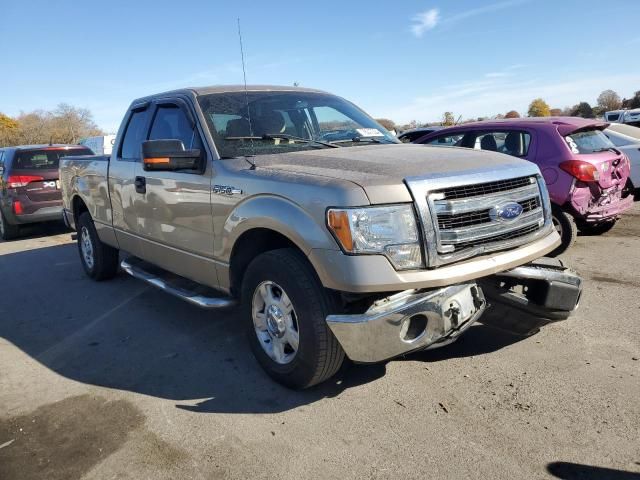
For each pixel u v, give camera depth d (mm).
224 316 5180
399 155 3666
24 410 3564
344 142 4469
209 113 4332
